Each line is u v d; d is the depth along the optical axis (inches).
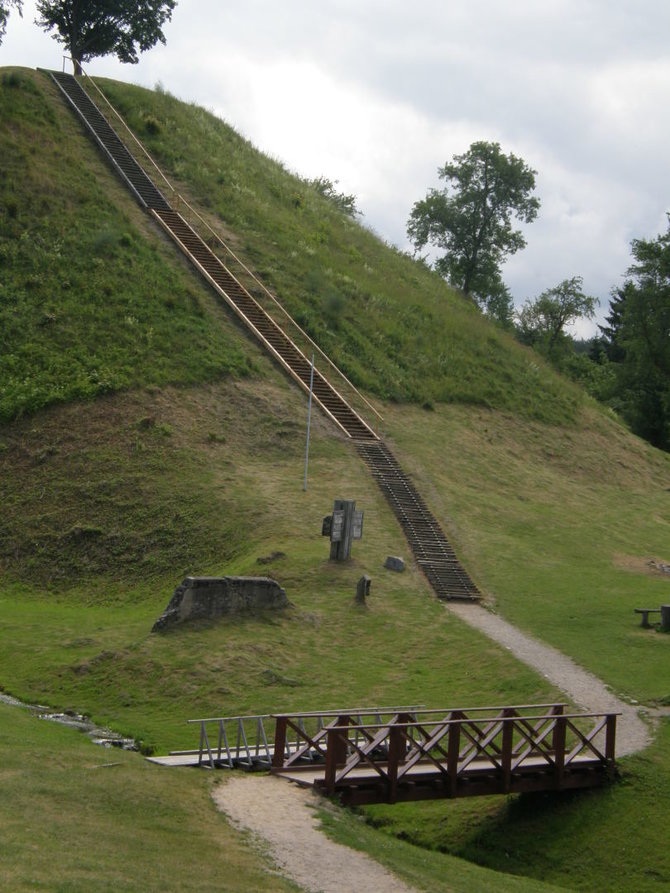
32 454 1722.4
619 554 1649.9
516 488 1908.2
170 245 2438.5
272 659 1101.1
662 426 2807.6
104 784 683.4
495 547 1567.4
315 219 3051.2
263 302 2330.2
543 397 2422.5
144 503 1587.1
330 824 673.6
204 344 2062.0
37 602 1397.6
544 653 1141.7
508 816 806.5
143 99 3277.6
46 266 2190.0
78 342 1985.7
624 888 717.3
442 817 816.3
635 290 2866.6
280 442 1815.9
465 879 650.2
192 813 654.5
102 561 1478.8
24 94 2942.9
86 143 2834.6
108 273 2217.0
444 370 2374.5
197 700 1008.9
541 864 748.0
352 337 2343.8
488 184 3366.1
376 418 2022.6
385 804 763.4
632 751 858.8
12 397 1827.0
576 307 3612.2
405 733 773.9
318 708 989.2
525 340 3619.6
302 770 783.7
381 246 3181.6
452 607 1314.0
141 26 3289.9
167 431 1771.7
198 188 2844.5
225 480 1649.9
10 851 526.3
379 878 596.4
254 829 644.7
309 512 1557.6
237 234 2659.9
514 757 810.2
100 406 1828.2
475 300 3469.5
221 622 1181.1
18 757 724.0
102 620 1285.7
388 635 1197.1
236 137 3459.6
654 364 2874.0
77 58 3299.7
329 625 1209.4
